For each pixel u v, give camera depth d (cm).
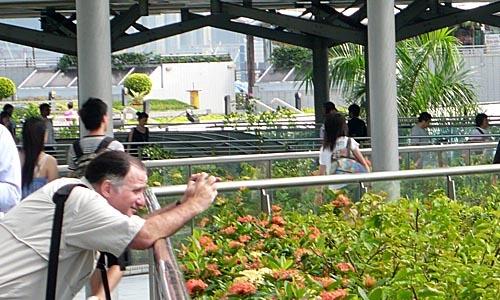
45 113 2220
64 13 2639
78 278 511
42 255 505
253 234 742
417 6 2336
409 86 3412
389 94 1313
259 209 886
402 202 805
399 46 3409
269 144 2127
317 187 914
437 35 3412
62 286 507
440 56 3444
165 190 838
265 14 2383
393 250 661
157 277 446
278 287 578
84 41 1126
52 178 877
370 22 1312
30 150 870
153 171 1256
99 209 504
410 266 623
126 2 2461
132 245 501
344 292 531
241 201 869
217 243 712
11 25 2359
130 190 540
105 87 1130
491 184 1012
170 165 1259
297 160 1348
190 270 636
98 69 1127
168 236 508
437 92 3419
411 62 3419
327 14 2416
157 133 2703
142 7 2331
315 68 2770
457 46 3659
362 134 2134
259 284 589
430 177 984
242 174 1308
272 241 723
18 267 503
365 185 948
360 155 1176
